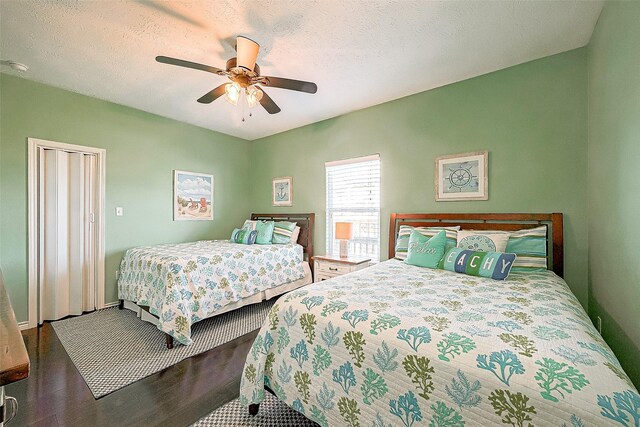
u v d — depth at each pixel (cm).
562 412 75
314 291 160
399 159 322
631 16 136
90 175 322
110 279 335
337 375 123
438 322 117
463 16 187
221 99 328
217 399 171
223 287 284
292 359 140
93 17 187
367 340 116
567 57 228
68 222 310
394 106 326
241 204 488
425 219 298
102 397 172
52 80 279
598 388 77
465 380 91
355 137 362
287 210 443
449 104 287
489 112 264
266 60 240
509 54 233
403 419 103
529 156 245
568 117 228
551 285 178
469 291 163
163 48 223
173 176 396
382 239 337
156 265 261
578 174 224
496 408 85
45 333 265
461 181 278
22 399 170
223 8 178
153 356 221
